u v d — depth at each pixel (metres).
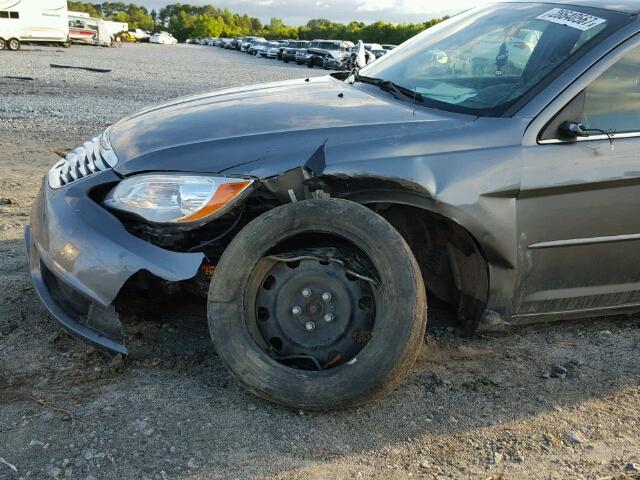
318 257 2.91
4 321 3.55
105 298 2.90
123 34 75.69
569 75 3.25
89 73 21.42
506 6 4.17
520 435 2.83
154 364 3.21
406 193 3.01
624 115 3.31
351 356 2.91
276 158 2.99
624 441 2.83
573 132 3.14
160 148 3.11
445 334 3.65
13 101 13.14
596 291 3.41
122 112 12.62
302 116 3.32
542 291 3.31
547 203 3.15
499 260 3.15
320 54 38.94
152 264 2.87
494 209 3.07
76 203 3.05
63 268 2.98
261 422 2.81
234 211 3.16
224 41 86.75
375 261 2.80
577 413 3.01
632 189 3.24
